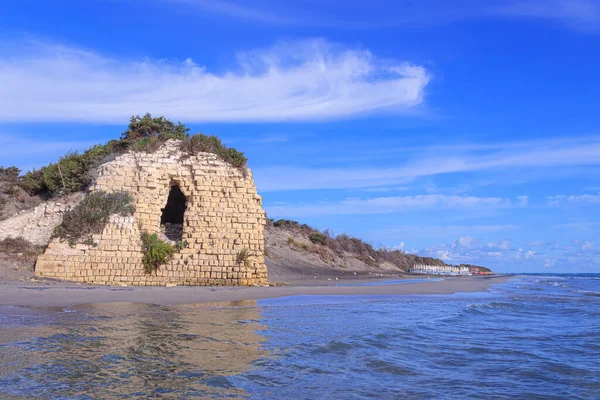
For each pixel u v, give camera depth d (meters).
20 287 19.50
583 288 40.25
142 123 38.84
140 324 12.23
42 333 10.61
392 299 22.25
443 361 10.09
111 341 10.09
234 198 28.28
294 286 27.64
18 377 7.48
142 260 25.95
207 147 29.72
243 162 29.91
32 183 33.19
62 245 25.03
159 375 7.97
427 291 27.88
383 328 13.41
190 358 9.11
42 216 27.75
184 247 27.11
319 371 8.80
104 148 33.62
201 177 28.17
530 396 7.81
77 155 32.31
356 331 12.74
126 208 26.73
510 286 39.19
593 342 12.53
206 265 26.77
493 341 12.45
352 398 7.44
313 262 51.88
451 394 7.82
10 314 13.17
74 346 9.54
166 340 10.46
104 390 7.11
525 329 14.61
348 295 23.47
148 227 27.14
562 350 11.47
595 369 9.64
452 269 91.75
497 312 19.02
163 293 19.64
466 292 28.83
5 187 32.91
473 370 9.41
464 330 14.07
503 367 9.69
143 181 27.64
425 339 12.36
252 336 11.43
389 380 8.52
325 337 11.72
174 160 28.62
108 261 25.36
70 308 14.78
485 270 122.25
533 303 23.09
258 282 27.64
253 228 28.19
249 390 7.53
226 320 13.64
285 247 51.84
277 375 8.41
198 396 7.08
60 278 24.42
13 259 25.06
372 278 46.16
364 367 9.25
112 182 27.67
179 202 34.84
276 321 13.93
